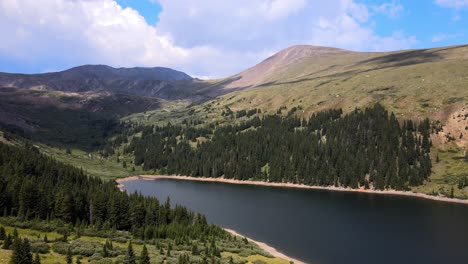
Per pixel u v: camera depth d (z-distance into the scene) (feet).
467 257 322.14
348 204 570.05
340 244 362.53
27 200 362.94
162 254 281.54
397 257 323.98
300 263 310.04
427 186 652.07
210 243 338.75
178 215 407.64
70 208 378.73
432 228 418.92
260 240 379.76
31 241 267.39
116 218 387.34
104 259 242.17
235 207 550.77
